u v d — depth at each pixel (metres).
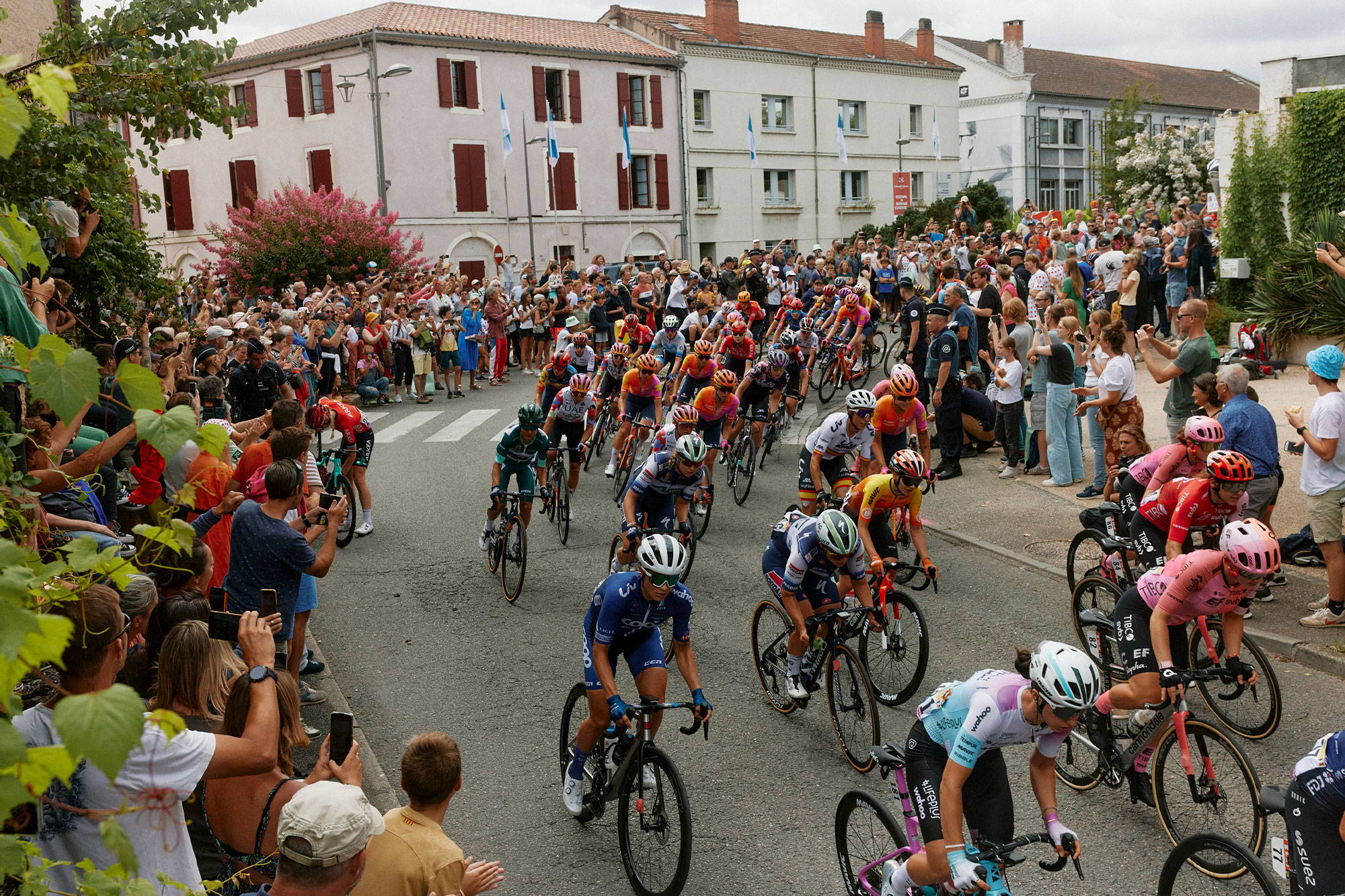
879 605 5.77
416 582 8.57
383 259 25.28
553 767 5.52
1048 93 50.72
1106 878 4.43
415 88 30.14
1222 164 19.20
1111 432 9.51
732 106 37.97
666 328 14.14
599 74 34.09
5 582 1.40
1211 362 8.34
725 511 10.70
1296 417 6.58
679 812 4.19
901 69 42.97
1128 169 39.12
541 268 33.25
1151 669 4.79
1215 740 4.54
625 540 7.35
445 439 14.42
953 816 3.54
